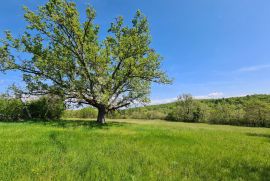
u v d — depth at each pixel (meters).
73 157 9.30
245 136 21.02
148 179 7.21
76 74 27.31
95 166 8.21
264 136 22.56
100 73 26.41
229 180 7.42
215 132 23.17
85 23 26.33
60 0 25.78
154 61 27.62
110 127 22.91
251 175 7.98
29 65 27.02
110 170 7.85
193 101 71.81
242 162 9.83
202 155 10.81
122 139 14.70
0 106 28.97
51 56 26.56
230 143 15.29
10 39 26.02
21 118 31.00
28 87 27.12
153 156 10.11
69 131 17.19
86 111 54.94
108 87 26.98
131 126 25.19
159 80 28.33
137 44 26.80
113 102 28.45
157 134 17.61
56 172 7.36
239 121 62.19
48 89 27.38
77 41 26.58
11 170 7.42
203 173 8.00
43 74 26.78
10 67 26.16
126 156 10.02
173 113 72.88
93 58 26.14
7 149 10.35
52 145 11.73
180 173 7.96
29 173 7.24
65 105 28.28
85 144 12.35
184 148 12.37
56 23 26.56
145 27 28.02
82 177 7.14
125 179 7.14
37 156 9.36
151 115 75.44
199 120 69.12
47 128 18.91
